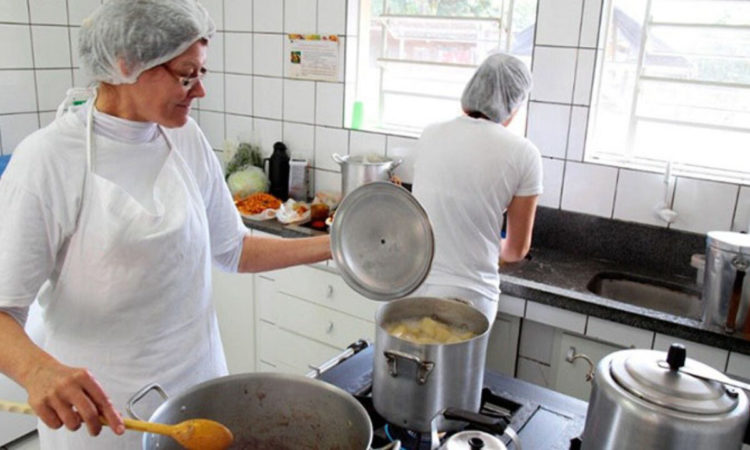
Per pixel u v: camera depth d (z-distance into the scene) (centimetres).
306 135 283
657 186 213
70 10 267
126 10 102
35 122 264
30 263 109
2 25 246
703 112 214
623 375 88
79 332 122
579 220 228
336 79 268
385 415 105
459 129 180
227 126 305
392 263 115
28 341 96
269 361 266
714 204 206
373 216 117
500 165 174
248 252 145
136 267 118
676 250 213
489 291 184
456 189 176
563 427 112
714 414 81
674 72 216
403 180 262
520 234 188
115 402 124
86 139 115
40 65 261
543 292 192
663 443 81
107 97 119
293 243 146
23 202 108
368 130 270
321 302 242
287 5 273
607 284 214
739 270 164
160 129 128
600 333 187
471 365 104
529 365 214
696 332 170
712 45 209
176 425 88
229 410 101
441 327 117
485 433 96
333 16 263
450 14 253
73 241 116
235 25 289
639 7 216
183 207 124
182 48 108
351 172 249
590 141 226
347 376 124
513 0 238
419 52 265
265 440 104
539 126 229
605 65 225
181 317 129
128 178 121
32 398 88
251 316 265
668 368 88
